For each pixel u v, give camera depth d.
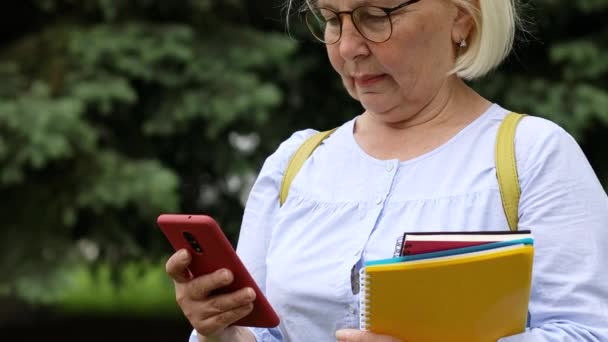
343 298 5.02
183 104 18.38
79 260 18.08
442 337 4.54
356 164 5.36
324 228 5.24
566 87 18.75
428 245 4.47
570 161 4.86
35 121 16.62
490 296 4.38
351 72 5.18
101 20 19.55
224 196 21.03
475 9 5.08
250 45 19.11
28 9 20.83
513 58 17.80
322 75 20.59
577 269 4.68
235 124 19.03
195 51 18.80
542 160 4.84
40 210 18.00
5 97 17.83
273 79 20.12
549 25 19.33
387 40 4.96
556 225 4.73
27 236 17.94
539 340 4.50
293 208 5.45
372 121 5.52
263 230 5.62
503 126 5.07
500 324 4.48
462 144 5.11
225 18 20.09
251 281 4.83
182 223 4.71
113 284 20.28
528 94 18.66
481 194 4.90
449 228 4.89
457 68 5.16
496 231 4.45
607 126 19.09
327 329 5.11
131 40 18.30
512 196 4.85
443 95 5.26
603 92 18.70
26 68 18.78
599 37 19.19
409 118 5.31
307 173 5.54
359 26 5.01
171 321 26.44
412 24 4.95
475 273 4.33
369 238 5.06
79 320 26.30
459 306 4.42
